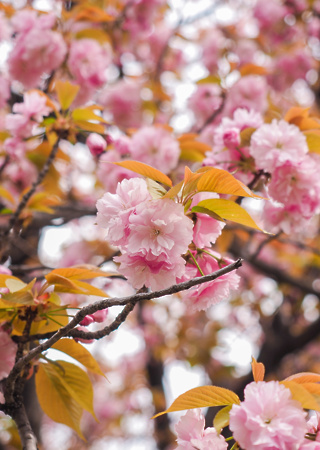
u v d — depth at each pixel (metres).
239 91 5.64
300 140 3.41
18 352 2.71
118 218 2.15
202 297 2.42
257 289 9.77
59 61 5.31
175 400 2.28
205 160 3.71
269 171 3.40
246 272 9.48
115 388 10.66
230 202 2.25
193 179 2.29
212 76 5.93
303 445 2.00
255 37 8.53
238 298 9.90
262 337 10.23
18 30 5.36
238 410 1.99
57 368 2.98
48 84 5.53
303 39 8.91
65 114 4.32
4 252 4.34
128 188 2.25
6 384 2.62
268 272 7.38
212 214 2.26
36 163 5.51
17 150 4.48
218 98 6.26
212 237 2.39
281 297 9.38
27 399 5.85
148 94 7.54
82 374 2.99
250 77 5.68
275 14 8.48
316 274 8.73
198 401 2.29
